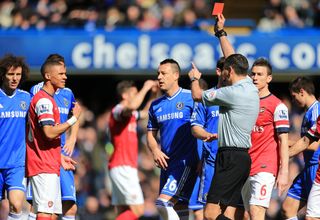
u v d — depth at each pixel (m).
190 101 37.72
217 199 32.50
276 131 35.00
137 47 60.25
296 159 57.47
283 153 34.69
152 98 45.66
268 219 56.19
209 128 36.31
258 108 32.88
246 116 32.47
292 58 60.88
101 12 66.00
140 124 60.50
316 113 38.19
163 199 37.25
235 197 32.72
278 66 60.88
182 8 66.50
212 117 36.19
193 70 34.50
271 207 56.34
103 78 67.31
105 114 62.38
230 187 32.44
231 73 32.84
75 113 34.09
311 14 68.38
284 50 60.88
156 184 58.72
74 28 64.31
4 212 50.03
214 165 35.06
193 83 34.22
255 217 34.72
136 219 48.25
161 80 37.81
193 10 66.62
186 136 37.62
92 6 66.50
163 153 37.81
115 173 48.28
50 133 33.56
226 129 32.62
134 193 48.16
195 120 36.09
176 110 37.66
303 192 38.72
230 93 32.38
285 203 39.12
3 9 66.69
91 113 63.38
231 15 66.19
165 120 37.78
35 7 66.06
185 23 65.44
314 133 35.97
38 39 60.25
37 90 37.91
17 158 37.09
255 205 34.78
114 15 65.81
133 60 60.25
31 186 34.44
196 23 65.62
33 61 60.31
